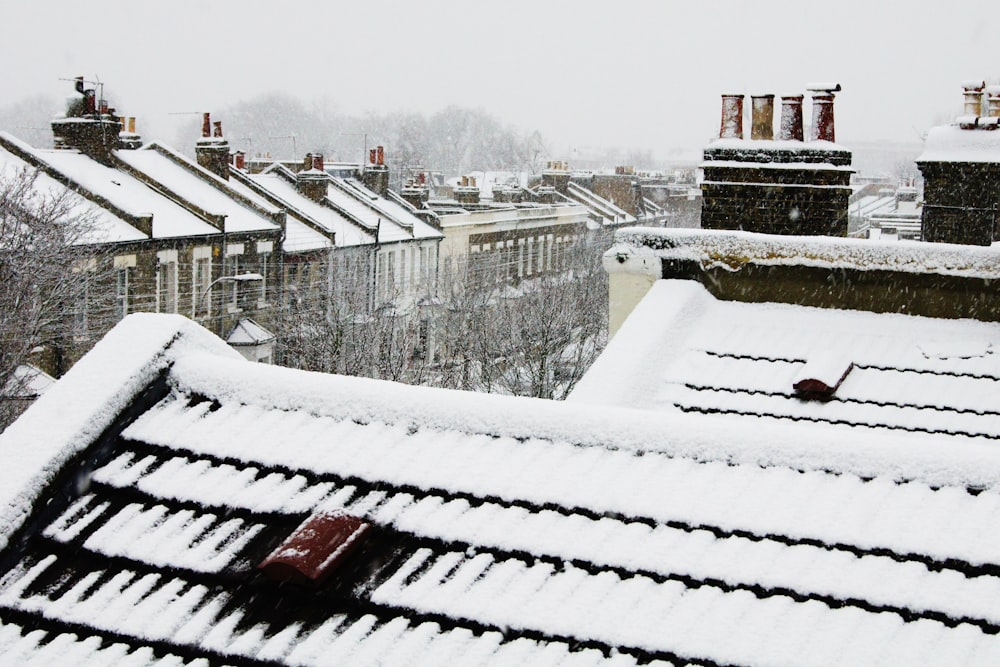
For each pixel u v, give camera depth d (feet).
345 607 14.48
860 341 30.68
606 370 29.66
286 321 131.95
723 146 36.91
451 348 139.74
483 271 170.81
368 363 122.31
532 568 14.61
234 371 18.40
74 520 16.49
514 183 260.01
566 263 209.46
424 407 17.25
